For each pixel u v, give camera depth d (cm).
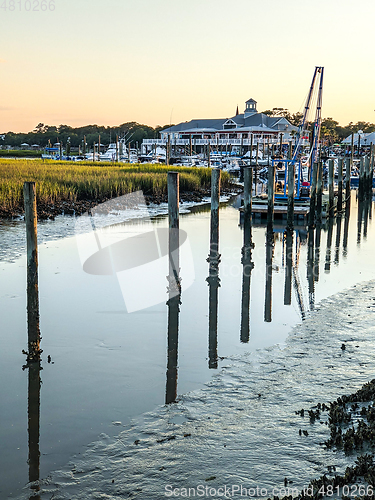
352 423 645
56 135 19488
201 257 1884
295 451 596
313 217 2598
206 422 693
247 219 2139
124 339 1033
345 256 1927
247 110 13438
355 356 908
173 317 1177
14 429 699
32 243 1036
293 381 812
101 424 707
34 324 1038
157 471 584
